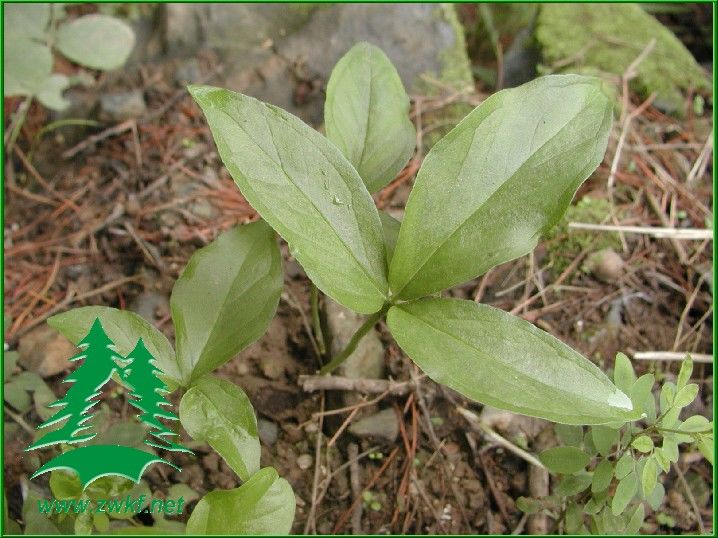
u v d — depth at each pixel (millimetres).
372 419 280
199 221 331
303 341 299
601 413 174
